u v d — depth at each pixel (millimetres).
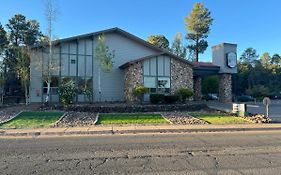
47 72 23516
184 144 9953
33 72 24594
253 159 7594
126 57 28250
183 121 16531
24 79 23391
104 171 6438
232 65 32844
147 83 25266
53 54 24703
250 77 72625
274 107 27266
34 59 24141
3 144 10031
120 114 18406
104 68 25078
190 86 26906
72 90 21531
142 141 10633
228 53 32906
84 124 15305
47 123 15336
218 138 11414
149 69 25406
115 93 27234
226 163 7156
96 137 11773
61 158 7750
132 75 24891
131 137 11727
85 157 7867
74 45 26141
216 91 51844
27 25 44906
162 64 25875
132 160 7496
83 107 19016
